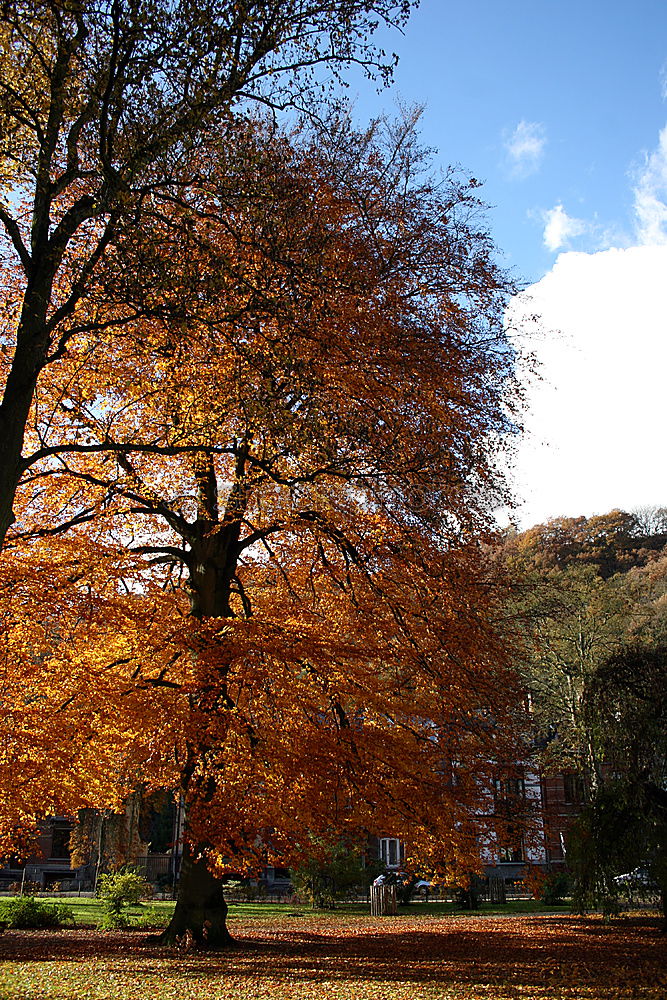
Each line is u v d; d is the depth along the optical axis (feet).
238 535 57.31
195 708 41.45
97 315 34.30
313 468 42.55
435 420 41.96
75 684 41.09
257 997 36.17
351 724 47.65
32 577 38.70
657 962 48.88
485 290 46.01
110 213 32.86
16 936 62.69
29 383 31.32
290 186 34.22
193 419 41.78
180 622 45.19
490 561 53.78
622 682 65.26
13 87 33.35
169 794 107.34
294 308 33.81
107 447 35.63
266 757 41.32
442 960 49.80
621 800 64.08
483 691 49.88
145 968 44.27
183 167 32.12
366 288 38.86
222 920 54.85
